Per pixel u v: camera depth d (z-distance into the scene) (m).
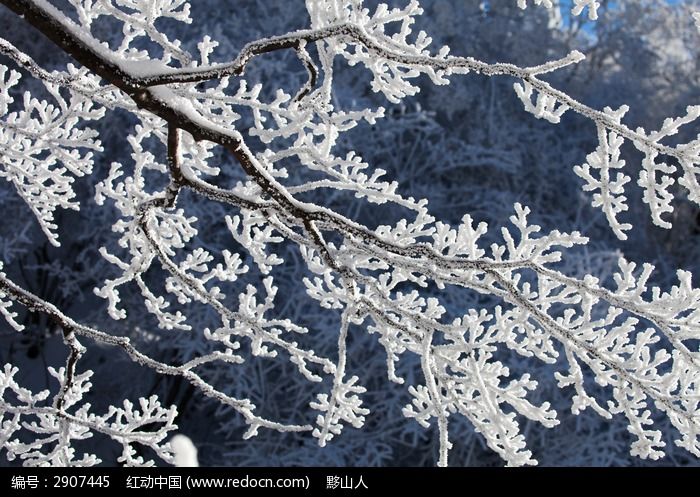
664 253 14.80
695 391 2.30
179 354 12.41
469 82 15.12
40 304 2.61
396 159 13.94
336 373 2.67
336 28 2.08
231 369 12.05
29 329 14.78
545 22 16.56
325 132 2.69
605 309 11.20
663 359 2.31
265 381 12.45
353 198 12.97
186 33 13.38
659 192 2.16
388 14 2.42
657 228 15.02
